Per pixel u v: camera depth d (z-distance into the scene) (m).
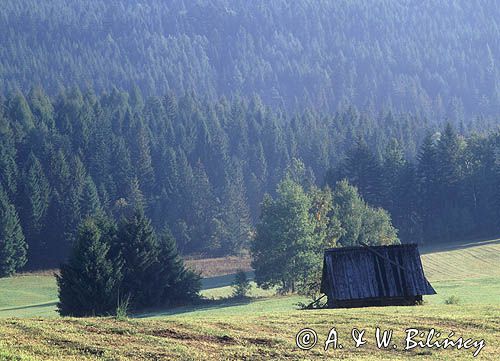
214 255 157.62
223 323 31.41
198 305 83.69
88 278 72.06
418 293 51.19
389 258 52.59
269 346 28.03
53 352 24.48
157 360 24.89
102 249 73.06
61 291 72.81
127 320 30.14
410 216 154.00
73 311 72.44
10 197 146.88
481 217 147.25
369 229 113.62
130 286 80.69
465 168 152.38
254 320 33.09
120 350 25.48
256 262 99.06
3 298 109.62
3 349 23.86
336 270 52.19
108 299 72.44
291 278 95.75
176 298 84.00
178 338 28.00
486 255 120.06
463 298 70.19
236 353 26.48
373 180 154.12
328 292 54.12
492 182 146.00
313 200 108.62
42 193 146.75
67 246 145.50
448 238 147.38
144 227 83.00
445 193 152.38
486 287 84.88
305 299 80.44
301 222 95.56
